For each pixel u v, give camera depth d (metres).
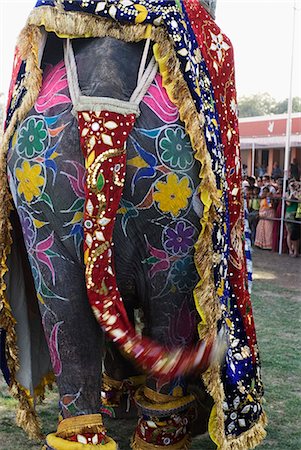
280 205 11.48
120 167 2.05
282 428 3.38
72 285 2.19
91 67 2.14
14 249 2.49
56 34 2.19
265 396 3.87
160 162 2.12
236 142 2.61
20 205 2.23
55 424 3.37
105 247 2.06
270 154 16.05
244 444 2.51
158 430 2.52
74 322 2.20
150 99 2.15
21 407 2.59
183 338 2.32
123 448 3.05
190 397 2.56
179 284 2.27
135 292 2.36
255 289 7.67
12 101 2.33
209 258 2.20
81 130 2.05
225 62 2.58
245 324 2.59
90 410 2.22
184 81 2.17
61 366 2.23
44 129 2.14
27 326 2.57
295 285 8.00
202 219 2.19
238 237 2.59
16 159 2.20
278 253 11.39
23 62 2.33
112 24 2.17
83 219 2.10
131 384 3.21
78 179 2.09
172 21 2.19
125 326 2.11
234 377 2.46
